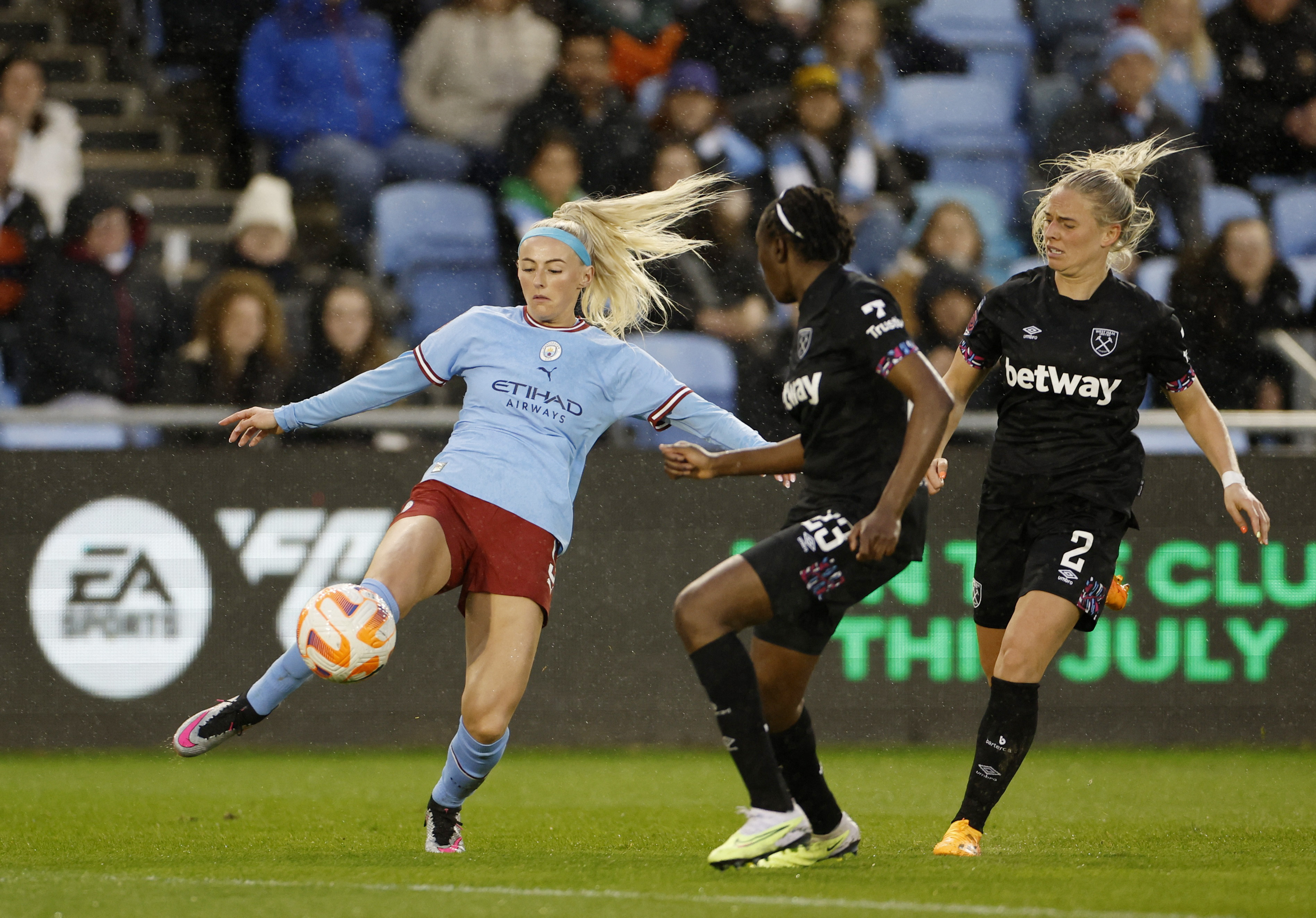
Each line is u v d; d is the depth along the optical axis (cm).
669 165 3341
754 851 1228
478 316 1561
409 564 1430
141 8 4056
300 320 3288
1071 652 2559
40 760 2427
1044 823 1792
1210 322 3117
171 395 3084
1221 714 2569
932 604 2569
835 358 1246
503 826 1773
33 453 2497
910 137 3759
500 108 3594
